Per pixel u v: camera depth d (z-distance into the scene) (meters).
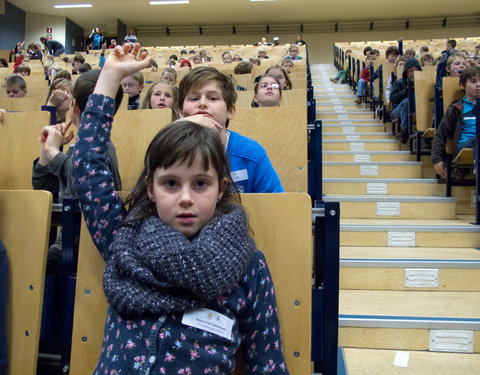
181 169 0.80
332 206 0.99
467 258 1.94
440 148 2.72
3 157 1.72
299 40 11.30
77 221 1.07
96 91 0.96
